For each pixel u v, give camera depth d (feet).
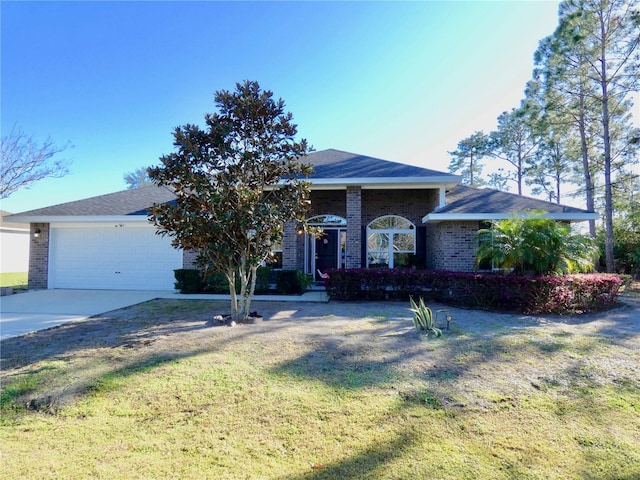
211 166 22.98
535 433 9.88
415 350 17.01
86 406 11.39
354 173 41.65
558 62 55.21
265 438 9.59
